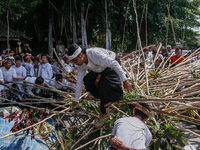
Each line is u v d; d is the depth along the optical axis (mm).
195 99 2135
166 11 17359
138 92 3465
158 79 4043
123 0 14383
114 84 2422
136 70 5352
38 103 3654
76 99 2770
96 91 2656
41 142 3094
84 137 2906
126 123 2076
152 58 5707
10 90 4504
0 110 3475
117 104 3066
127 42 19125
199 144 3262
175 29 16984
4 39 13250
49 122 3611
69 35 14570
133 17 15320
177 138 2572
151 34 16641
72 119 4211
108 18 13422
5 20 14086
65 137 2828
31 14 13570
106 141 2758
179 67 4629
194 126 3977
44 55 5430
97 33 14375
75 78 4547
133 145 1912
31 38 14734
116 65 2264
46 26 14219
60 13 11797
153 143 2572
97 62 2332
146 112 2148
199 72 4195
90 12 13211
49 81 4984
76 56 2309
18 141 2949
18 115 2883
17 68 5207
